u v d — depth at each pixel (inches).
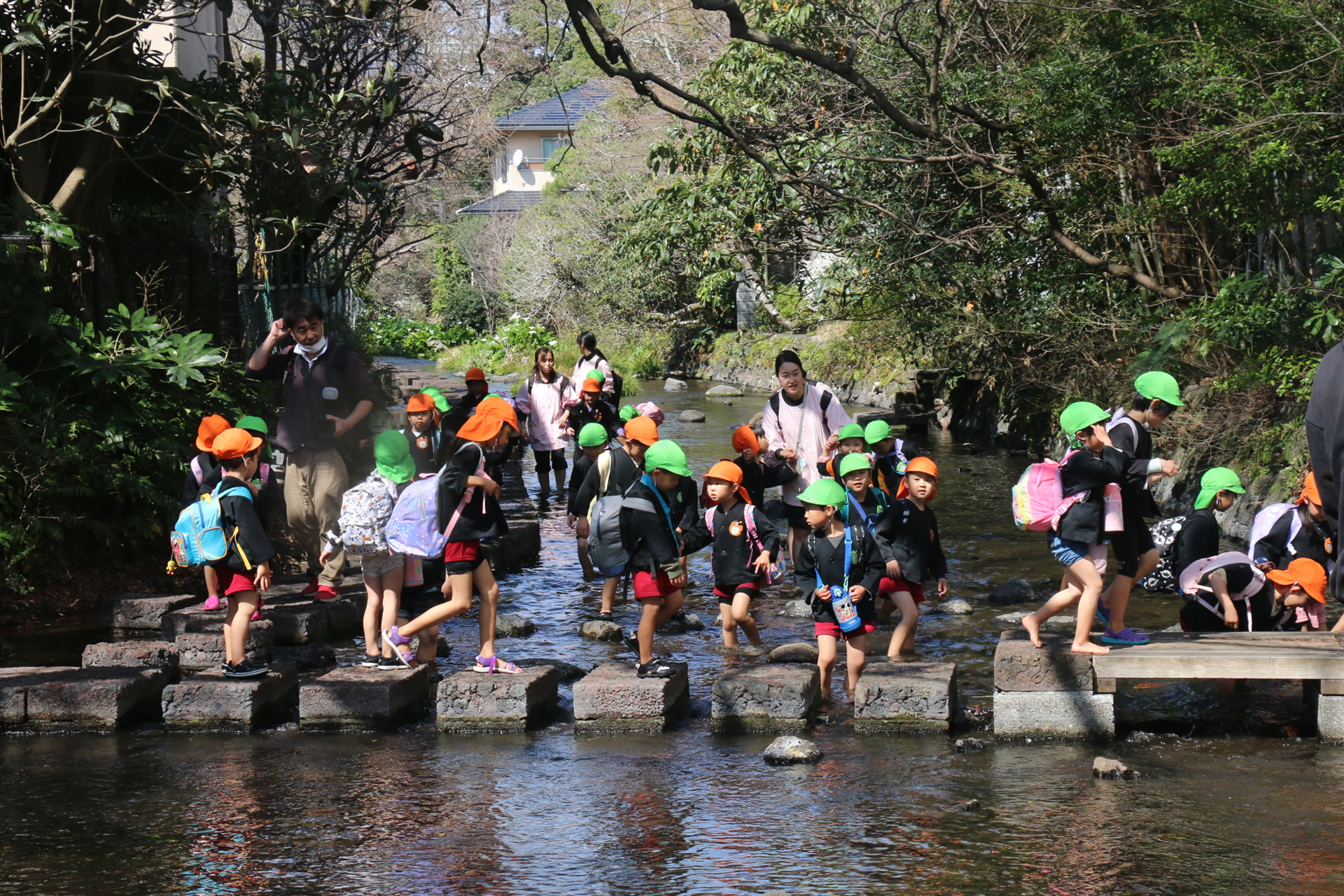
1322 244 515.8
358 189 603.5
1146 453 281.6
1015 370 781.9
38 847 215.8
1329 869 197.2
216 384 521.3
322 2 645.9
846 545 304.3
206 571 360.8
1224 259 625.9
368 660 329.1
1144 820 221.9
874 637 374.3
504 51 993.5
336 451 390.3
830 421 425.7
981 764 258.8
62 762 268.5
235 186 603.8
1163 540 424.8
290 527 393.4
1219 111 504.1
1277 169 490.0
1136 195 635.5
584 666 345.1
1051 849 208.1
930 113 525.0
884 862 203.8
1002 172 633.6
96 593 416.2
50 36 474.6
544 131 2500.0
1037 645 282.8
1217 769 253.4
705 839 216.4
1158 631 327.3
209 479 343.9
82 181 512.4
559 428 679.7
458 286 2358.5
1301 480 455.8
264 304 697.0
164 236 621.6
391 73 551.5
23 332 448.1
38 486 405.4
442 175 1114.7
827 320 923.4
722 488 354.9
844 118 674.2
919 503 338.6
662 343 1763.0
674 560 299.1
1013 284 735.1
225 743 284.0
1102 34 575.2
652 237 744.3
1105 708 275.3
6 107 522.9
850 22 652.1
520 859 208.5
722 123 385.1
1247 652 273.1
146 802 240.7
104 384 450.9
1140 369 577.3
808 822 223.8
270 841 218.4
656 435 390.0
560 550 544.1
